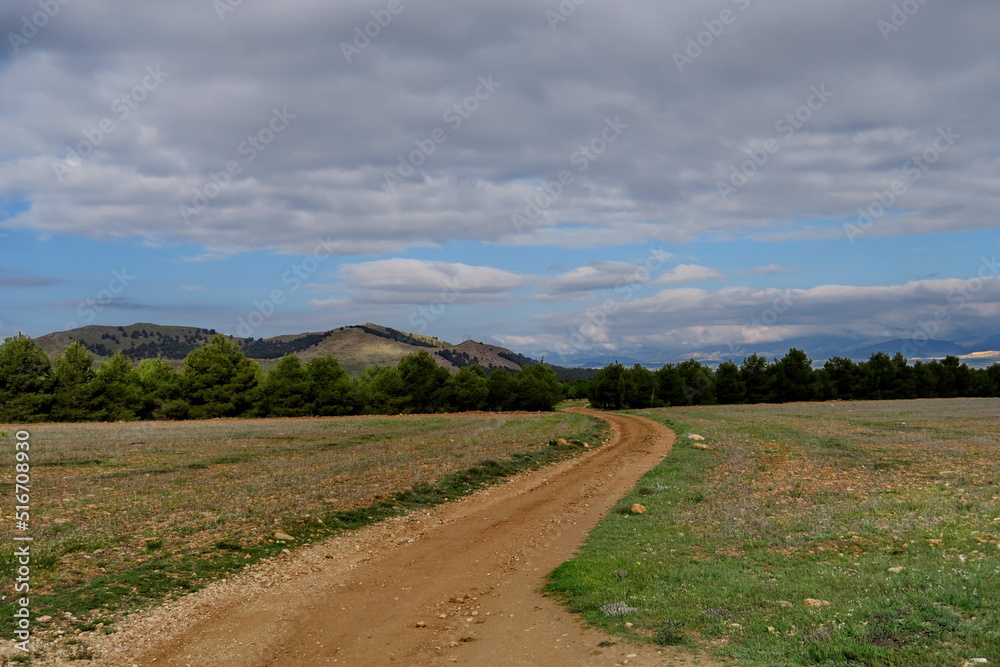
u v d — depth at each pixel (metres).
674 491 24.28
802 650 8.05
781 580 11.52
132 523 18.12
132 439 44.62
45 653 9.54
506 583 13.53
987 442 35.16
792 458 31.52
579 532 18.55
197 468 30.67
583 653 8.96
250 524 18.27
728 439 42.84
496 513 22.20
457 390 93.06
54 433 49.09
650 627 9.67
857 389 116.81
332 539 17.89
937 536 13.80
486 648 9.55
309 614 11.73
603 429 57.84
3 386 65.62
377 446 42.28
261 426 59.59
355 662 9.34
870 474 25.31
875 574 11.22
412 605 12.18
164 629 10.85
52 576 13.03
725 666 7.96
